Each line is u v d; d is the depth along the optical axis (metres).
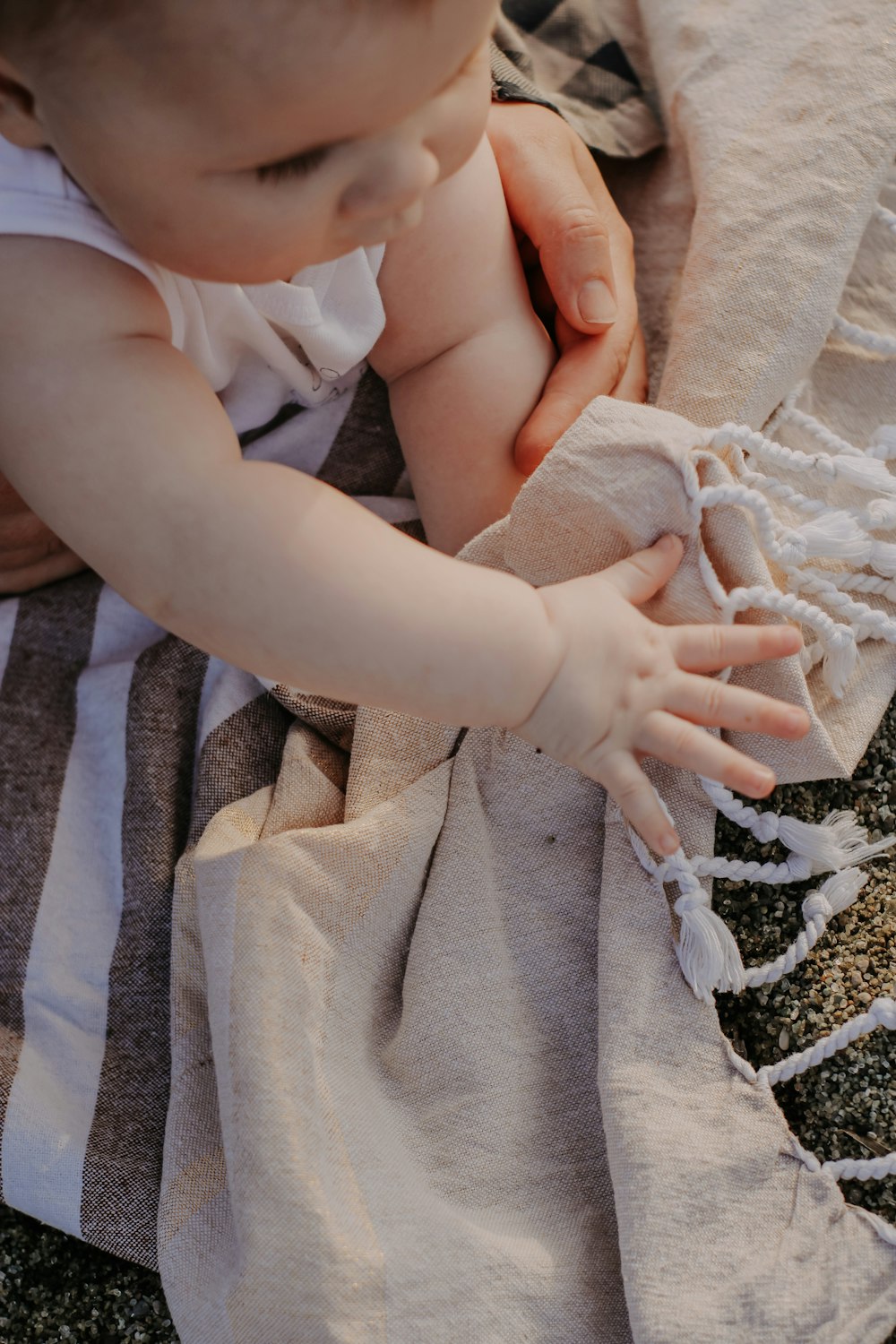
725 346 0.86
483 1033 0.74
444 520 0.93
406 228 0.62
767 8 1.00
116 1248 0.74
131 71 0.49
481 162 0.90
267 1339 0.65
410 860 0.76
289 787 0.83
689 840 0.75
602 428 0.75
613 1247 0.70
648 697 0.70
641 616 0.71
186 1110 0.76
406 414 0.95
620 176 1.10
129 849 0.87
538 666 0.68
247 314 0.85
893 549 0.78
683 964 0.72
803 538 0.76
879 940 0.75
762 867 0.75
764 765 0.75
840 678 0.77
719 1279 0.64
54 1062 0.81
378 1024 0.76
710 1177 0.66
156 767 0.89
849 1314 0.64
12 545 1.00
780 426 0.88
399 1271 0.66
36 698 0.96
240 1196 0.67
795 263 0.88
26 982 0.84
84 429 0.66
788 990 0.74
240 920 0.72
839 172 0.90
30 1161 0.76
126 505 0.66
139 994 0.83
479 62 0.58
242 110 0.50
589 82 1.09
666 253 1.06
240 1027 0.70
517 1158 0.71
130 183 0.55
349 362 0.92
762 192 0.91
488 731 0.80
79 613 0.99
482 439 0.92
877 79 0.93
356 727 0.82
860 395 0.91
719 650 0.71
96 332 0.67
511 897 0.77
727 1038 0.72
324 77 0.49
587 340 0.93
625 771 0.71
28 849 0.89
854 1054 0.72
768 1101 0.69
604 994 0.71
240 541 0.66
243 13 0.47
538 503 0.76
